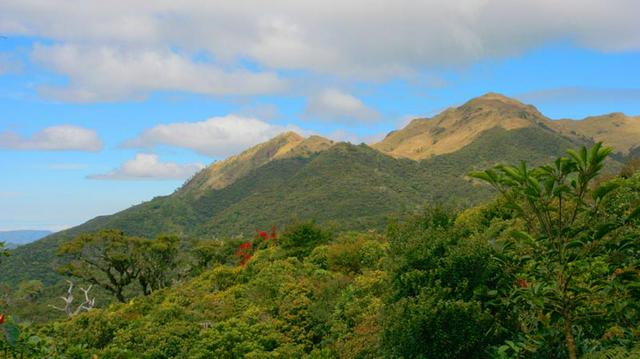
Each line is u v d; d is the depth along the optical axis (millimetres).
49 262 88812
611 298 4500
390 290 8320
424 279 7543
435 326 6715
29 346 4676
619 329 4875
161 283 37625
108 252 34781
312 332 14539
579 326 4930
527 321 5504
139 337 15164
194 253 39500
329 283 16422
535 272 4602
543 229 4242
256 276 21484
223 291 22203
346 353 10672
